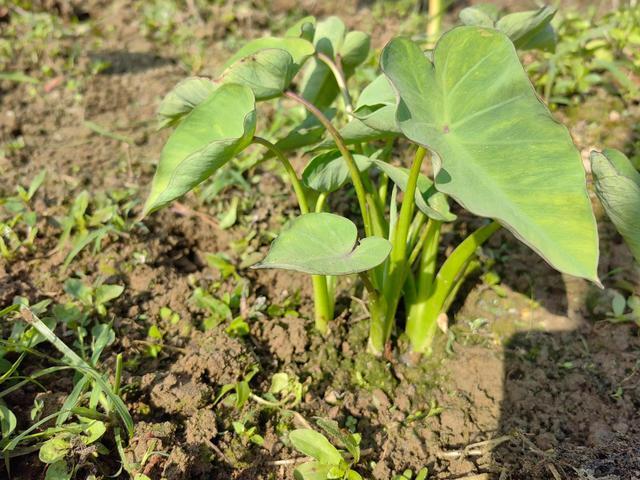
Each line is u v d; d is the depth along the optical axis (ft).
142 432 1.17
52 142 2.07
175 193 1.07
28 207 1.72
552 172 0.94
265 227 1.75
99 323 1.42
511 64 1.00
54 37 2.55
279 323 1.48
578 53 2.19
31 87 2.28
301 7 2.91
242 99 1.09
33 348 1.34
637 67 2.11
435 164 0.92
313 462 1.14
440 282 1.33
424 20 2.71
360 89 2.15
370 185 1.39
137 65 2.47
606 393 1.35
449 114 1.03
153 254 1.62
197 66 2.45
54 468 1.08
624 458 1.20
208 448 1.19
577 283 1.57
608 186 1.02
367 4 2.93
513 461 1.23
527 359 1.43
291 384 1.32
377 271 1.34
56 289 1.50
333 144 1.23
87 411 1.14
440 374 1.41
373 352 1.42
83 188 1.86
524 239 0.86
